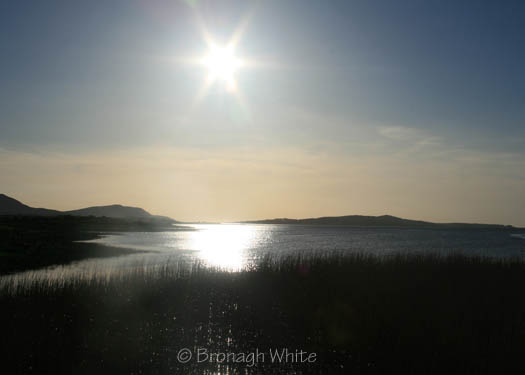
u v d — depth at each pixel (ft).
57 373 40.32
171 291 68.90
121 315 57.16
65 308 58.23
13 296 61.87
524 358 42.06
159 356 44.68
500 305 60.85
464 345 45.01
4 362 41.32
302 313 58.65
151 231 437.58
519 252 208.03
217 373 40.98
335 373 40.83
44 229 274.77
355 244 268.21
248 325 53.83
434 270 87.86
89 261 127.75
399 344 45.96
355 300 63.36
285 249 216.33
